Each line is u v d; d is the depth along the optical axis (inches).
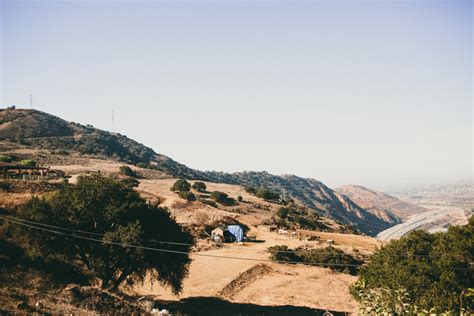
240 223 3860.7
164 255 1432.1
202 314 1428.4
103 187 1512.1
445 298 1072.8
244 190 6752.0
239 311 1534.2
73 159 5984.3
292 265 2416.3
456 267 1218.0
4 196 2142.0
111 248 1337.4
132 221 1444.4
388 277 1246.9
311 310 1605.6
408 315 573.3
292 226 4343.0
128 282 1507.1
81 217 1403.8
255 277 2090.3
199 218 3567.9
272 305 1652.3
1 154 5123.0
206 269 2203.5
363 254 2866.6
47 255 1289.4
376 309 589.0
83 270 1434.5
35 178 3048.7
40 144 6934.1
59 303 924.0
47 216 1350.9
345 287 2011.6
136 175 5826.8
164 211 1611.7
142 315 1037.8
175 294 1544.0
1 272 1048.2
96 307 987.9
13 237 1318.9
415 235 1423.5
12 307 813.9
